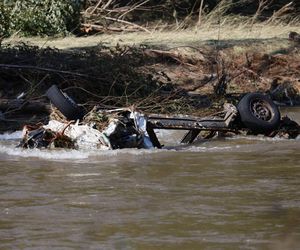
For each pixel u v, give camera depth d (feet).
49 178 69.21
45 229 51.42
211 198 59.93
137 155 82.33
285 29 204.03
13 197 61.26
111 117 88.07
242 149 86.53
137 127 88.33
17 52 131.54
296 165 74.84
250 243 47.50
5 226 52.39
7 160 79.92
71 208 57.16
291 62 159.74
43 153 84.17
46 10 185.98
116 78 120.98
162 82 139.85
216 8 216.95
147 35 191.52
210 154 82.79
